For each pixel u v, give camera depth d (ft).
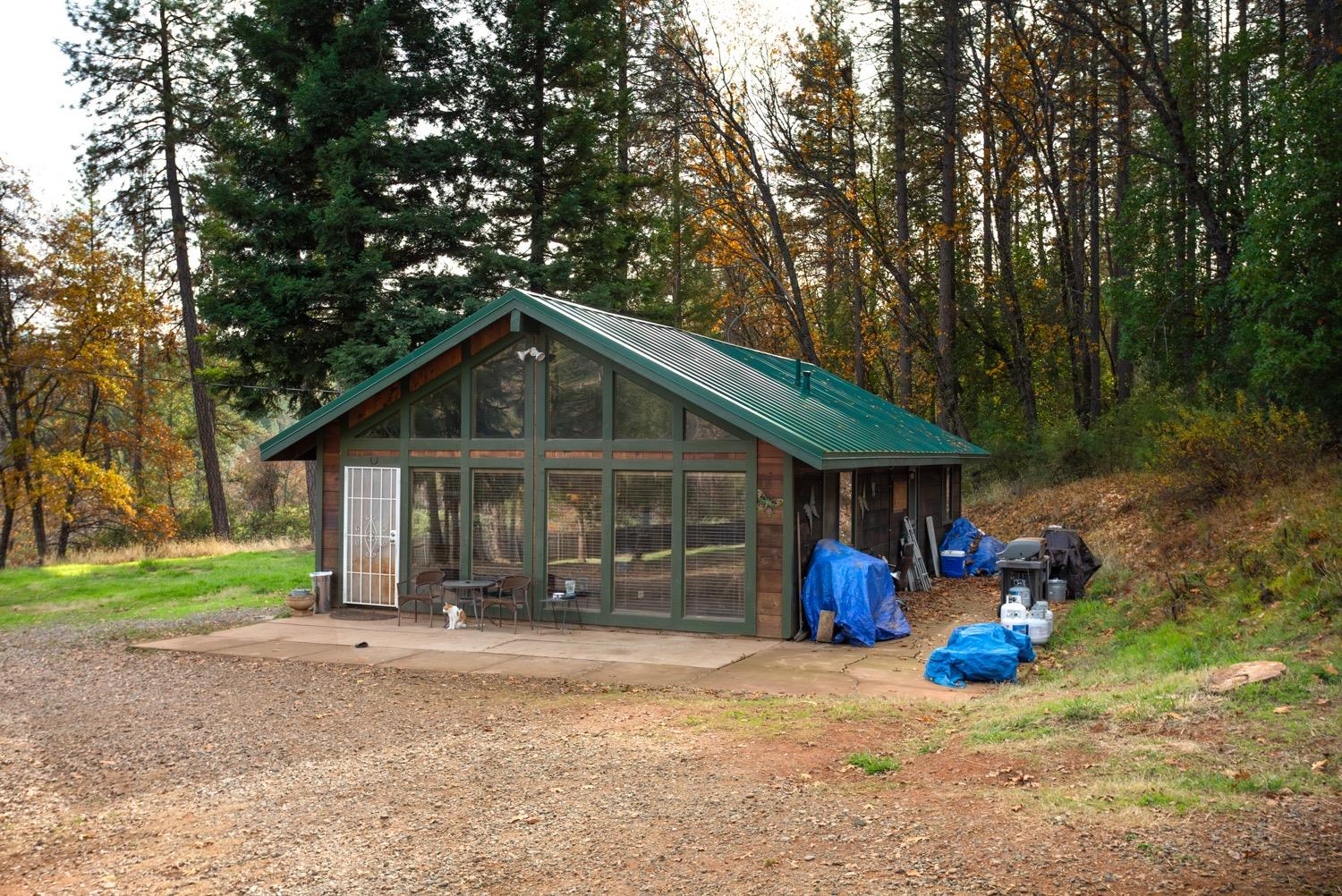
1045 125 93.97
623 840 19.94
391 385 52.65
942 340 99.60
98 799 24.32
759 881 17.48
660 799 22.36
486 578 51.29
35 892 18.83
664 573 47.24
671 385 45.80
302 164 84.74
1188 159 70.69
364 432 54.60
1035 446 92.43
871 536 58.29
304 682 37.24
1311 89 51.90
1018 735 25.29
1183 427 58.59
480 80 91.50
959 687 34.53
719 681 35.99
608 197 94.63
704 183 110.11
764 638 45.03
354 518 54.80
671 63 99.35
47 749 29.01
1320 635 30.50
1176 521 56.13
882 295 103.86
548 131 91.71
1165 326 75.41
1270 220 52.31
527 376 50.19
